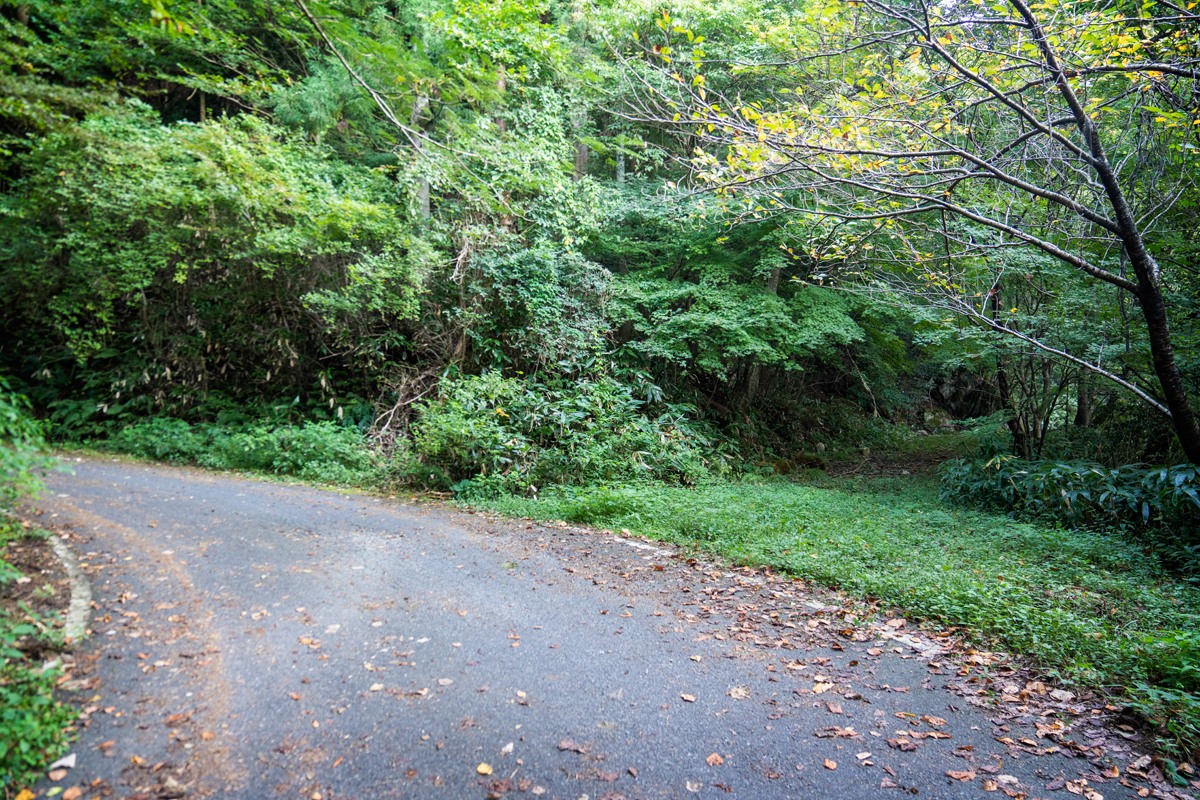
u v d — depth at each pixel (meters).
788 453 17.31
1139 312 8.88
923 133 5.76
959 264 9.28
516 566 6.18
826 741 3.33
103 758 2.89
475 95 11.82
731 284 14.35
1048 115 6.06
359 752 3.08
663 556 6.77
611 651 4.35
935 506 10.73
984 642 4.55
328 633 4.40
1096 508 8.90
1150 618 5.12
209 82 11.14
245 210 10.28
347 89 12.09
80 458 10.07
